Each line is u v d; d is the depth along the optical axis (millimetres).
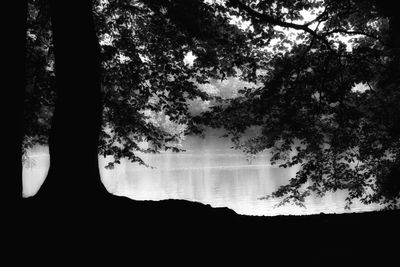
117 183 40938
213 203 28922
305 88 13086
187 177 44625
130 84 14672
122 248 5750
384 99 13156
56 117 7527
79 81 7504
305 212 25094
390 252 5543
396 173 12758
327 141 14016
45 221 6207
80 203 7020
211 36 13078
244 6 12055
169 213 7168
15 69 3914
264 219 7949
